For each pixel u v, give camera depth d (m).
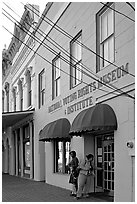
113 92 10.83
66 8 15.95
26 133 25.31
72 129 12.06
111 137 12.10
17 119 25.06
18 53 27.53
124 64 10.17
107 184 12.24
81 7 14.14
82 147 13.28
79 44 14.55
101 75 11.83
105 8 11.98
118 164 10.26
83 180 12.54
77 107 14.20
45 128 16.80
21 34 25.88
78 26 14.46
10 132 30.20
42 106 20.23
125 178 9.81
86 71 13.32
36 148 21.44
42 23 20.17
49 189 15.87
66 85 15.78
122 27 10.36
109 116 10.62
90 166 12.66
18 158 28.34
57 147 17.78
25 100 25.38
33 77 23.09
